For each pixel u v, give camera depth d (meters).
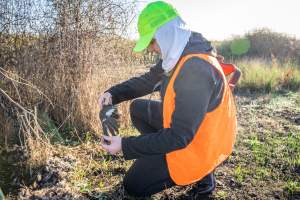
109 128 3.11
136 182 3.04
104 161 3.86
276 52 16.08
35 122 3.92
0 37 4.60
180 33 2.53
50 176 3.56
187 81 2.49
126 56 5.02
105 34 4.78
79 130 4.61
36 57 4.63
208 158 2.76
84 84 4.66
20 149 3.95
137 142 2.65
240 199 3.36
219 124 2.73
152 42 2.63
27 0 4.55
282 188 3.57
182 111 2.52
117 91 3.39
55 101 4.71
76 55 4.63
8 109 4.50
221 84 2.64
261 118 5.86
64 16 4.59
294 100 7.34
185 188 3.41
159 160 2.93
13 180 3.56
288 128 5.33
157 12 2.53
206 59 2.55
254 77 8.66
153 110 3.48
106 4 4.68
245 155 4.26
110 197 3.25
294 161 4.06
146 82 3.40
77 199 3.15
